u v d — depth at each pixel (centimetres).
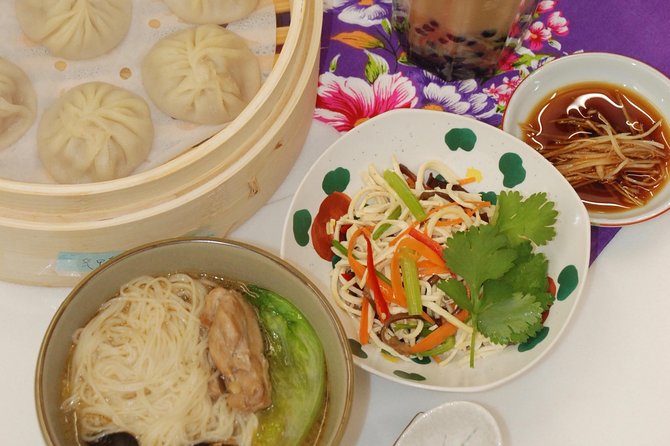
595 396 49
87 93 53
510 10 51
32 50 55
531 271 48
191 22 56
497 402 49
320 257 51
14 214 45
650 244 52
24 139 53
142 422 45
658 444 48
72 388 45
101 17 54
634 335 50
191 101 53
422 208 51
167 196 45
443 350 49
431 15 53
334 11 58
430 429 47
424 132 52
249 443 45
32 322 50
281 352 46
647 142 54
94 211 45
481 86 57
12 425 48
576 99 55
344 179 51
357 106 56
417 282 49
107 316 46
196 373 45
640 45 58
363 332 49
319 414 44
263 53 56
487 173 52
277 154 49
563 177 49
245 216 52
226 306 45
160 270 46
